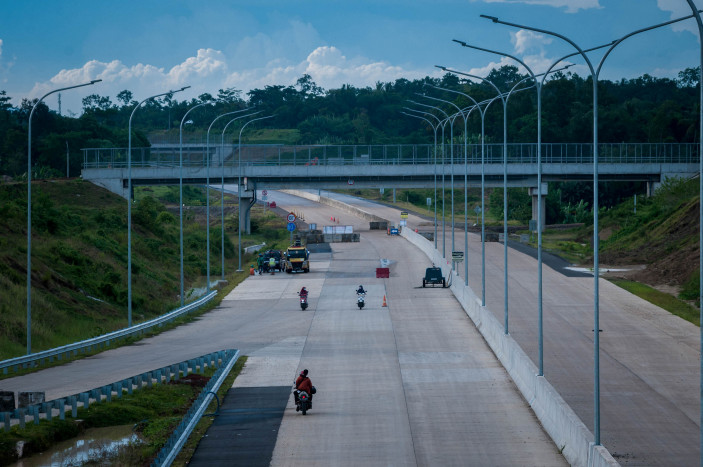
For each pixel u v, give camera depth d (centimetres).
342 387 3725
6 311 5303
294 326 5628
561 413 2739
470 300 5903
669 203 11125
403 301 6669
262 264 8919
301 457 2666
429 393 3572
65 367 4134
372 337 5094
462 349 4625
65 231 8750
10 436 2736
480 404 3353
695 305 6144
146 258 9338
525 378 3512
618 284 7188
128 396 3403
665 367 4141
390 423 3078
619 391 3634
